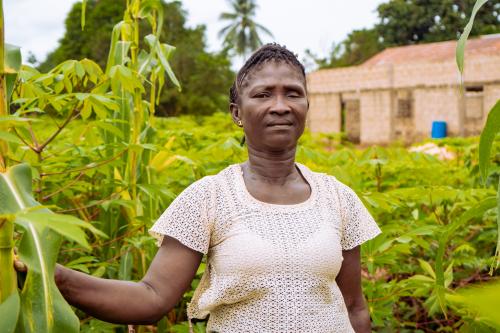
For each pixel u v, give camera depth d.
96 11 29.69
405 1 41.59
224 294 1.46
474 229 3.20
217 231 1.48
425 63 23.41
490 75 21.81
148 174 2.52
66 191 2.52
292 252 1.43
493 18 35.62
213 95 27.16
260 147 1.53
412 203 3.01
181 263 1.48
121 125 2.45
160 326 2.43
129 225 2.39
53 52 30.17
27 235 1.08
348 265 1.65
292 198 1.53
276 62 1.52
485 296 0.39
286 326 1.42
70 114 2.01
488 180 3.31
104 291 1.34
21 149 2.19
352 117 27.53
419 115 23.66
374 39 45.59
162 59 2.34
